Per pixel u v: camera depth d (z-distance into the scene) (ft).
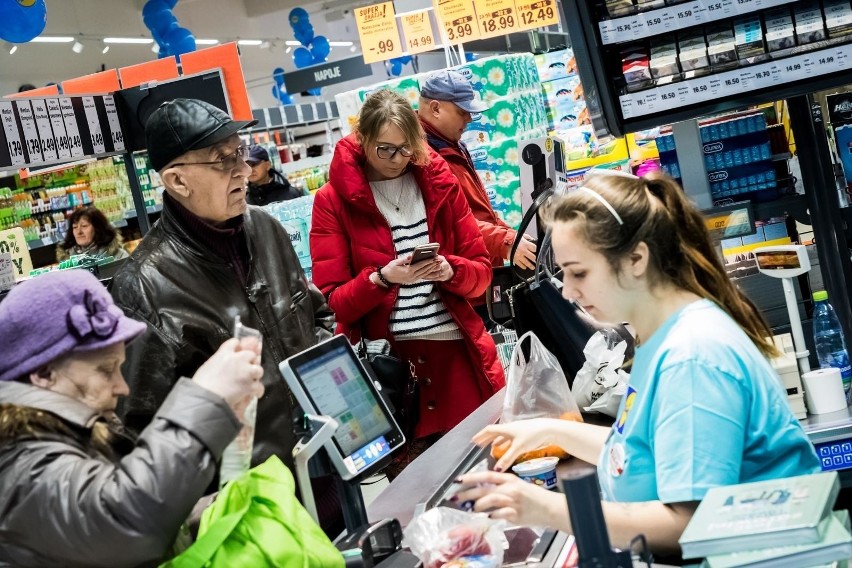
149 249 9.23
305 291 10.25
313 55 60.90
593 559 4.92
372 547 6.72
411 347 13.05
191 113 9.00
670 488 6.01
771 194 13.01
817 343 11.57
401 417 11.09
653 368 6.36
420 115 15.72
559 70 22.45
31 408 5.83
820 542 4.75
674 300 6.55
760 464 6.25
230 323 9.26
